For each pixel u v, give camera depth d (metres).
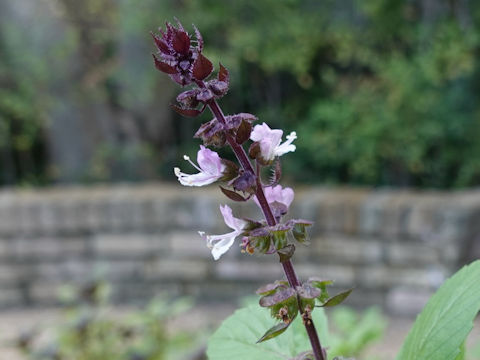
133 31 9.76
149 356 3.84
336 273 6.48
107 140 11.38
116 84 11.20
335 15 10.46
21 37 10.58
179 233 6.79
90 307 4.37
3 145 11.30
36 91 10.80
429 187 9.82
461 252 6.00
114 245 6.90
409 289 6.23
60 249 6.95
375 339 2.48
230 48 10.06
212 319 6.34
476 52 9.49
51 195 7.14
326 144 9.59
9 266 7.01
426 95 9.05
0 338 5.91
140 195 6.87
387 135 9.16
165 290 6.93
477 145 9.25
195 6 9.48
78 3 10.60
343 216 6.35
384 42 10.21
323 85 10.85
